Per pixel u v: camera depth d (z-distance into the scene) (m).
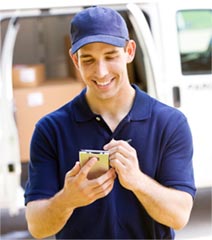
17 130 5.46
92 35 1.81
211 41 5.13
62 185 1.94
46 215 1.84
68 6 4.95
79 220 1.94
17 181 5.04
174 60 5.02
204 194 6.25
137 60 5.37
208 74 5.11
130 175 1.74
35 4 4.96
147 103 1.96
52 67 7.12
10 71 4.96
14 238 5.26
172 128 1.92
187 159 1.93
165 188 1.85
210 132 5.14
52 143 1.95
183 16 5.05
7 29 5.27
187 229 5.25
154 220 1.94
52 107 5.78
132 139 1.92
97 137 1.93
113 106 1.94
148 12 4.98
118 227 1.94
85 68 1.84
